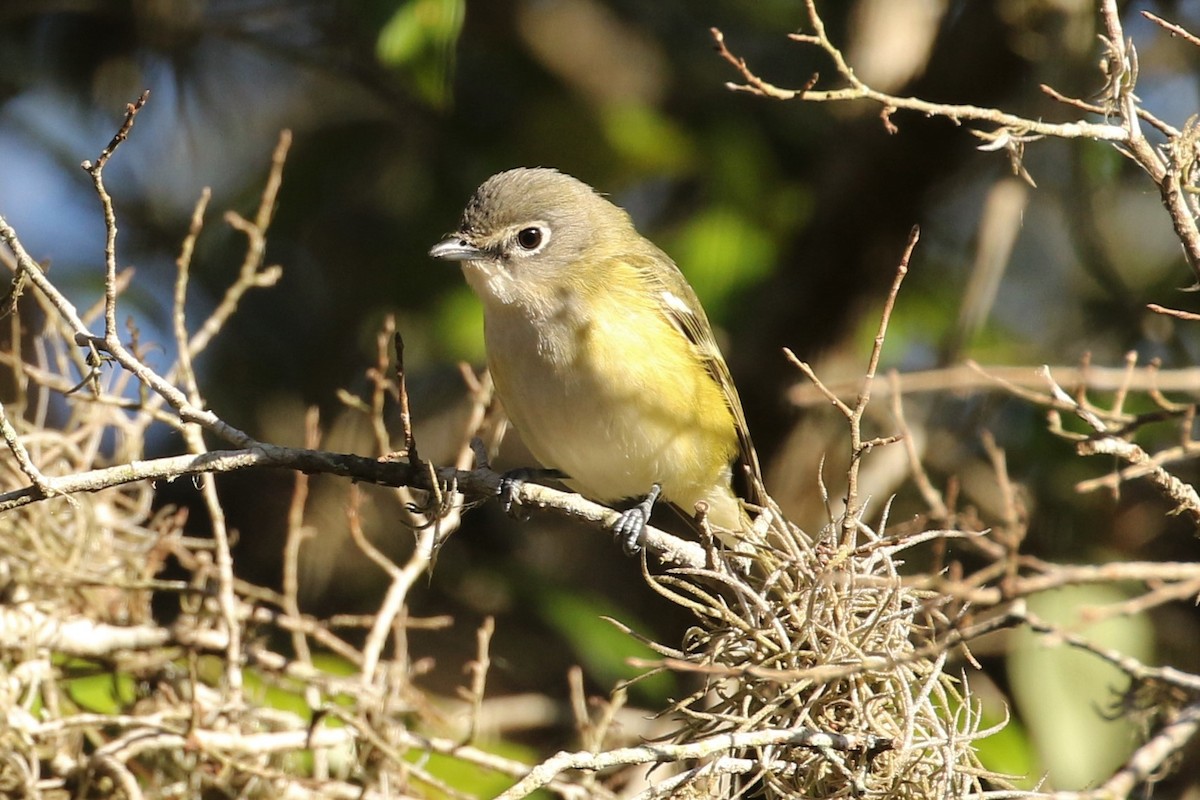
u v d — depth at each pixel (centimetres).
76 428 1020
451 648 1238
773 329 1332
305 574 1277
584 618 1178
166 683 932
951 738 678
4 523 905
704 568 893
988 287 1152
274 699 988
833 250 1323
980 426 1169
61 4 1355
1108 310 1281
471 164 1379
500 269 993
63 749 883
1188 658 1122
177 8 1384
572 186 1047
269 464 749
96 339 700
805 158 1423
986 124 1263
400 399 752
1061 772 968
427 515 826
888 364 1320
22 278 697
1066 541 1175
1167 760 871
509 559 1252
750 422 1339
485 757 899
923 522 870
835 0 1392
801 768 712
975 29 1244
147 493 976
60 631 892
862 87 682
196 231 888
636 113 1383
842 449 1300
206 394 1334
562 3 1429
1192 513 652
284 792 883
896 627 725
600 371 973
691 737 752
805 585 733
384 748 852
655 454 994
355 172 1415
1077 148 1138
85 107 1389
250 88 1455
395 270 1346
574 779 952
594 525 902
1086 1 1143
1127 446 634
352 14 1211
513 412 1002
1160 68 1304
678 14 1449
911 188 1298
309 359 1367
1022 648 1005
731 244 1345
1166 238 1350
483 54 1416
